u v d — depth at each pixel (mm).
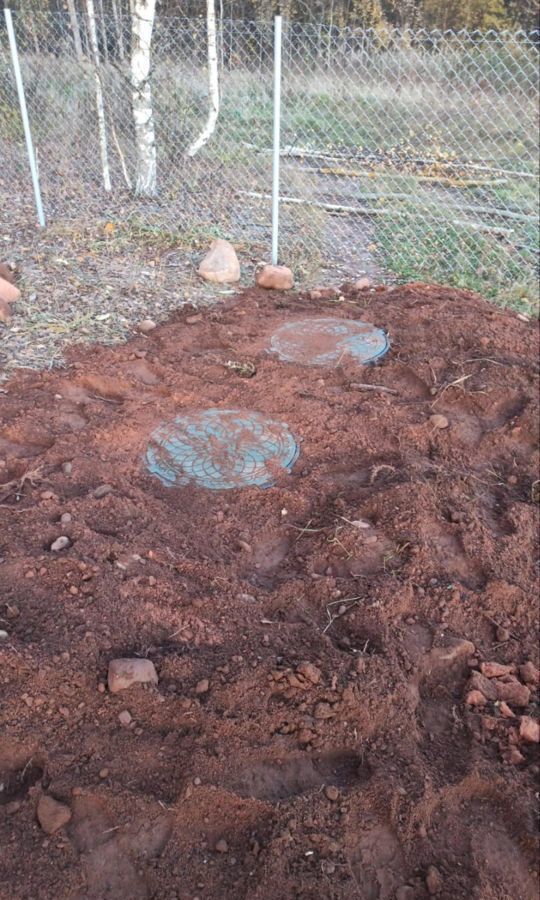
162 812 1878
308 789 1941
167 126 8562
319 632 2396
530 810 1959
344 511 2998
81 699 2105
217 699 2123
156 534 2812
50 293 5031
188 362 4184
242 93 10008
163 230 6340
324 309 4996
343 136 9844
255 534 2904
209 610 2438
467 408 3859
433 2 14516
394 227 6973
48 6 9586
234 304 5082
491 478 3385
